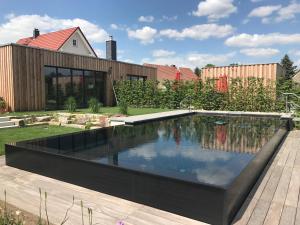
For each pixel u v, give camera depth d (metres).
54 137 5.59
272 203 3.06
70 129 7.98
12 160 4.40
